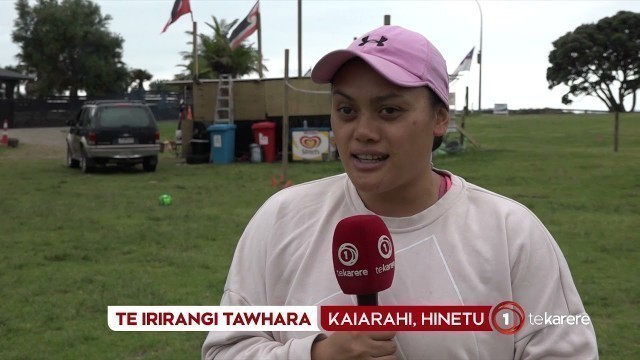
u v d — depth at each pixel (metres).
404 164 1.85
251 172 18.48
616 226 10.20
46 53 48.72
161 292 6.82
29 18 49.19
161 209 12.26
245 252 2.10
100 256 8.48
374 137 1.82
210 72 28.25
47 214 11.70
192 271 7.75
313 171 18.50
